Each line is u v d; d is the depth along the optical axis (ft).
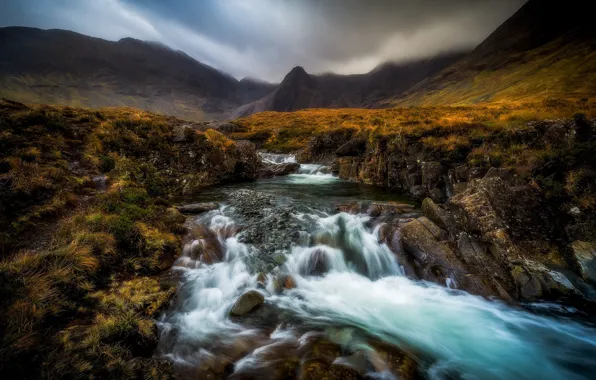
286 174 92.58
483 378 18.12
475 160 44.21
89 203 32.53
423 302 26.14
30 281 17.79
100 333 16.69
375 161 71.51
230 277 28.02
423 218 34.88
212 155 70.08
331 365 16.49
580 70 233.14
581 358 19.97
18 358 13.17
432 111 123.13
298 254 32.01
